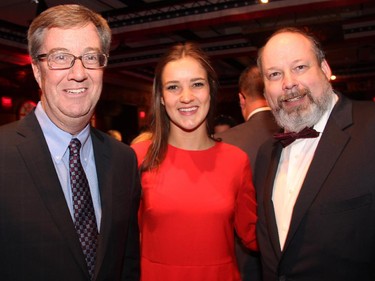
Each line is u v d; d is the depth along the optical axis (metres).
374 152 1.43
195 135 1.98
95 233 1.45
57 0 4.32
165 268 1.80
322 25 7.23
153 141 1.99
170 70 1.88
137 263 1.75
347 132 1.53
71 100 1.40
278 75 1.68
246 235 2.00
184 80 1.87
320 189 1.49
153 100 2.01
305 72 1.64
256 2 6.31
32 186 1.34
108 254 1.46
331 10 7.67
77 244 1.35
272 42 1.71
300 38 1.67
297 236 1.52
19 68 9.70
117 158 1.65
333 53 11.55
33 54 1.43
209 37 9.53
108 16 7.11
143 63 11.11
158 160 1.92
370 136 1.47
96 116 12.91
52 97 1.40
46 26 1.39
